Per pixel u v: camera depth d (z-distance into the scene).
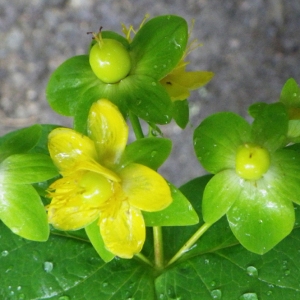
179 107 0.19
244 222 0.17
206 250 0.19
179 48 0.17
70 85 0.18
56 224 0.17
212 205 0.17
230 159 0.17
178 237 0.20
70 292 0.19
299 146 0.18
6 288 0.19
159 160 0.17
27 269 0.19
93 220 0.17
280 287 0.19
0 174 0.17
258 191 0.17
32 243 0.19
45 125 0.20
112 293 0.19
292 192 0.17
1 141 0.19
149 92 0.17
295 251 0.19
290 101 0.18
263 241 0.17
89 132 0.17
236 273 0.19
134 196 0.17
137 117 0.18
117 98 0.17
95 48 0.17
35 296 0.19
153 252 0.20
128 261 0.19
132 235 0.17
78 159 0.17
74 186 0.17
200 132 0.17
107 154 0.17
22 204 0.17
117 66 0.17
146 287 0.19
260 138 0.17
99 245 0.17
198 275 0.19
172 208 0.17
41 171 0.17
